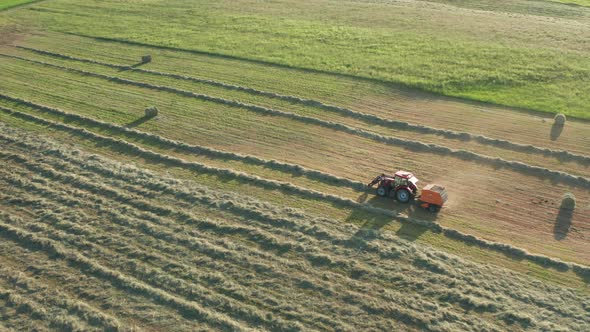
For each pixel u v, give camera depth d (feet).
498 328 53.57
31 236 68.90
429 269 62.13
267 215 72.49
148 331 53.93
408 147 91.15
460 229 69.41
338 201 75.77
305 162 86.89
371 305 56.75
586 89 109.09
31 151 92.07
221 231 69.62
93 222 71.72
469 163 85.71
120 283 60.70
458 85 114.11
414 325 54.19
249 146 92.53
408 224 70.64
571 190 77.92
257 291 59.16
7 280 61.46
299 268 62.59
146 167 86.43
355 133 96.32
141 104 110.83
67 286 60.44
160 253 65.57
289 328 53.93
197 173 84.28
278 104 108.68
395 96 111.14
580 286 59.26
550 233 68.39
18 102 113.70
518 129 95.81
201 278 61.26
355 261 63.52
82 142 95.14
